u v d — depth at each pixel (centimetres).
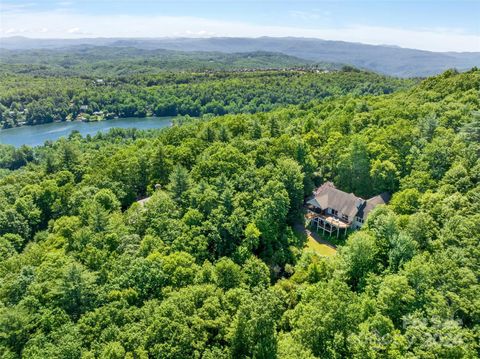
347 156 8856
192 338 4428
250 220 7062
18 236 7856
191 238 6397
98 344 4394
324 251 7444
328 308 4441
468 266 4725
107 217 6900
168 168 9081
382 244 5675
